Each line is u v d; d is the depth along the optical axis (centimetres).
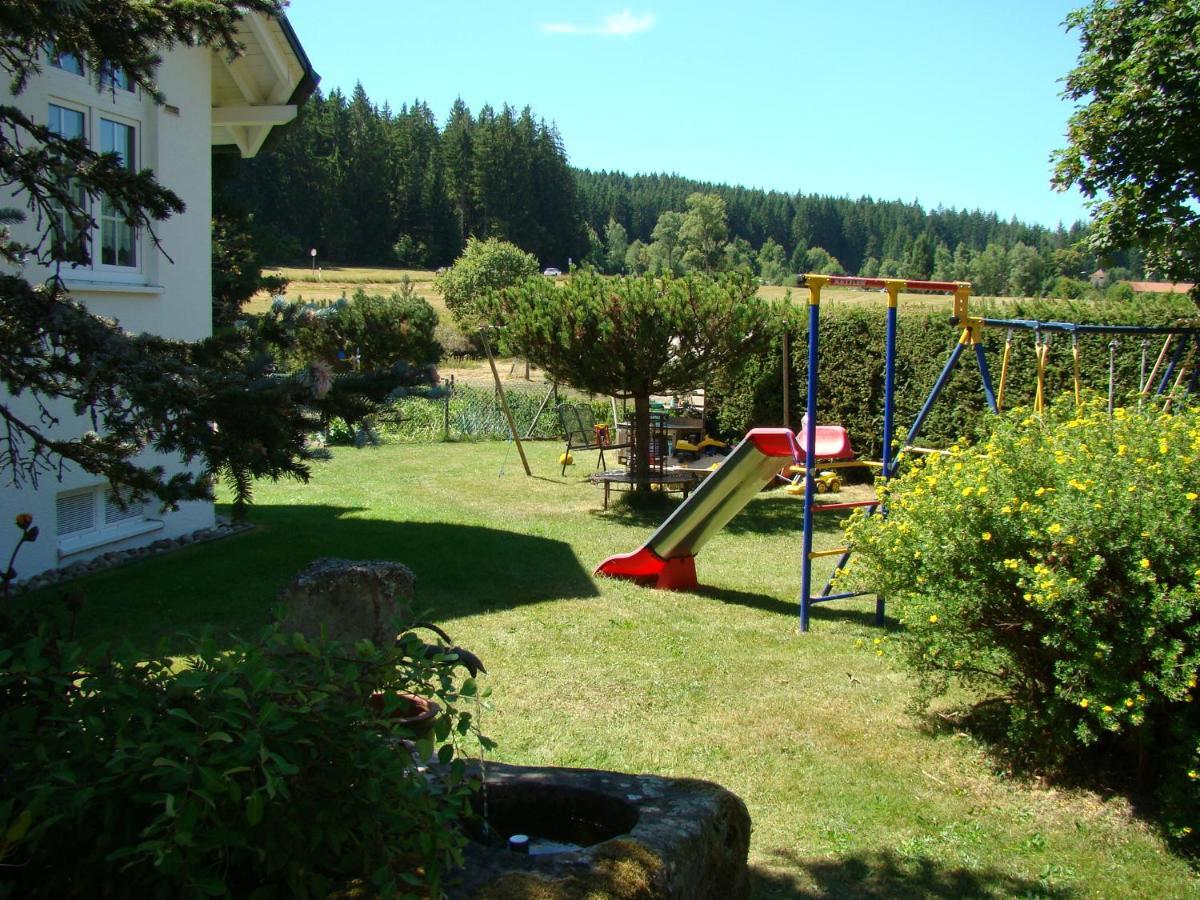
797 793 455
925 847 406
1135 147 921
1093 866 393
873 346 1416
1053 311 1176
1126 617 419
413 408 1948
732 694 584
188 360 342
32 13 381
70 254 400
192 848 203
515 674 611
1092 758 474
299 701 237
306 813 227
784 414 1392
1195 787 404
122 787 208
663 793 318
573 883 251
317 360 358
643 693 583
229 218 1475
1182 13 870
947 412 1309
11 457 389
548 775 333
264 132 1129
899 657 505
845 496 1360
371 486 1373
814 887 371
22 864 207
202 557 878
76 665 247
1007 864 393
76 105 777
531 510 1223
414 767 280
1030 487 470
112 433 346
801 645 684
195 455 328
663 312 1161
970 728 526
